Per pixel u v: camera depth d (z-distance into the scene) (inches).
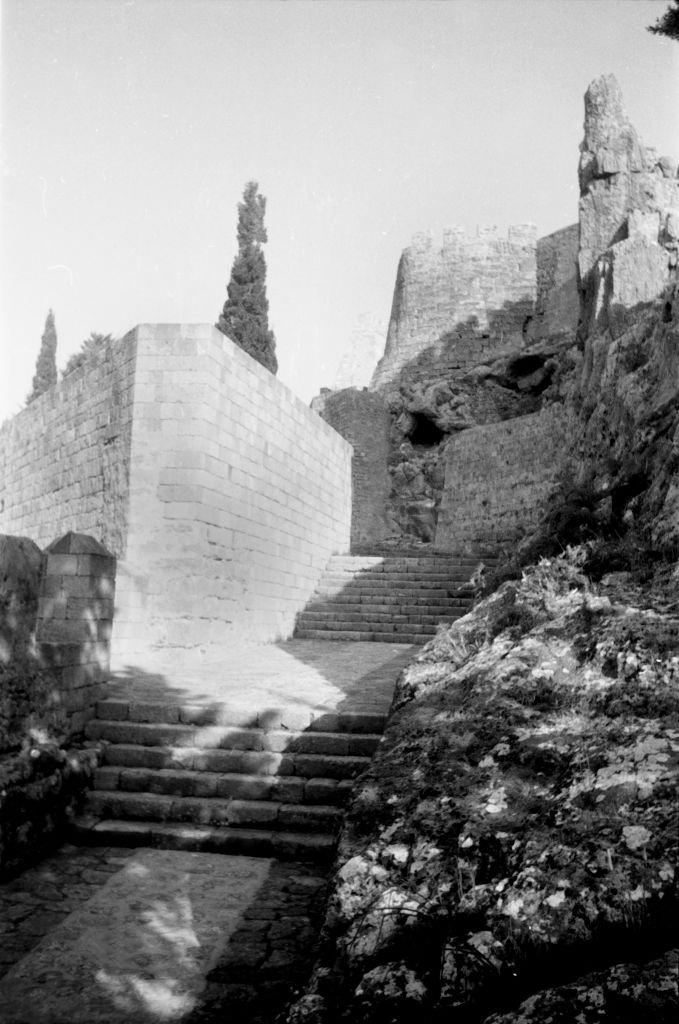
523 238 1480.1
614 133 799.1
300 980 145.5
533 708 174.6
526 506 802.2
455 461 926.4
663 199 777.6
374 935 122.5
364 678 355.6
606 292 632.4
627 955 100.7
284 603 569.6
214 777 239.9
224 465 457.7
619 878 107.0
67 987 142.0
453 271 1487.5
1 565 223.0
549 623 214.8
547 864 115.1
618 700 159.3
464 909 118.1
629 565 250.2
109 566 287.4
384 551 799.7
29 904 179.0
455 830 140.3
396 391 1387.8
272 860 212.2
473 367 1336.1
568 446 594.2
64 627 268.4
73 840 222.1
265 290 1027.3
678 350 334.6
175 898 184.2
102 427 479.5
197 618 417.7
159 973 147.8
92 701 271.6
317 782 234.7
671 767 129.3
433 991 108.7
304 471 630.5
